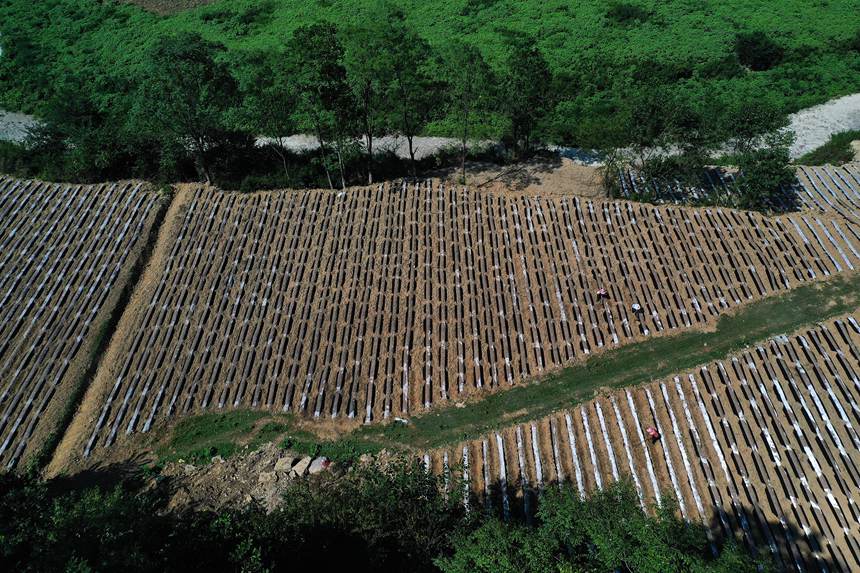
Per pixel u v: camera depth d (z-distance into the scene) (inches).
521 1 3873.0
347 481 1152.8
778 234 1886.1
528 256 1850.4
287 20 3698.3
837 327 1594.5
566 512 964.0
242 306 1717.5
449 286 1768.0
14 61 3287.4
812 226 1897.1
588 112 2810.0
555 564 898.7
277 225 1929.1
